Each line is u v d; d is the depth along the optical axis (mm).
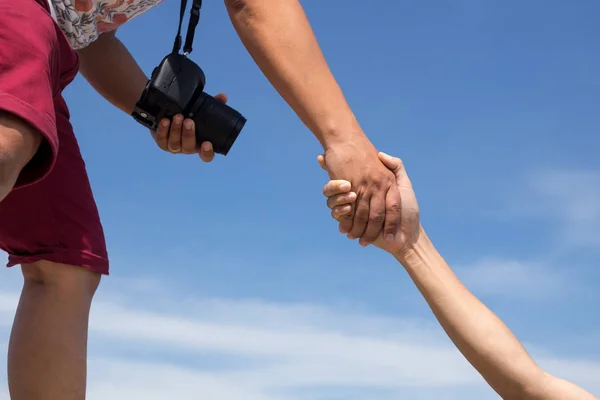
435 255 1897
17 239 1862
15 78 1558
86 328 1865
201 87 2023
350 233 1950
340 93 1912
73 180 1899
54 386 1805
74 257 1859
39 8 1677
